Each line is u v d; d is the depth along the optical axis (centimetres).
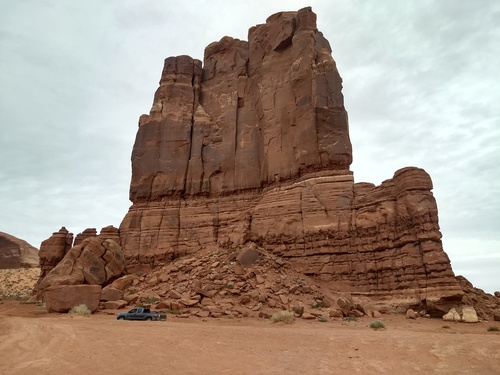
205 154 4384
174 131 4469
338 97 3566
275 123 3950
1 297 5094
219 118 4538
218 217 4019
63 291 2491
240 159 4212
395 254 2708
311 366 994
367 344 1269
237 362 1012
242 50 4831
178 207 4162
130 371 888
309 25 3962
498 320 2309
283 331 1588
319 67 3706
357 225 2991
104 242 3550
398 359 1078
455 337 1350
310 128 3538
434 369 982
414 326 1989
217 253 3434
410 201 2683
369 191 3117
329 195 3238
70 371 878
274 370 945
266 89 4178
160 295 2773
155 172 4341
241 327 1742
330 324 1997
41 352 1058
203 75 4938
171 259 3884
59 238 4625
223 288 2678
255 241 3484
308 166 3484
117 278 3478
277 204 3494
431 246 2502
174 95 4656
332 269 2983
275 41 4291
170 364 961
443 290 2339
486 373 943
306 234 3189
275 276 2852
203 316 2216
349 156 3403
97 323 1770
